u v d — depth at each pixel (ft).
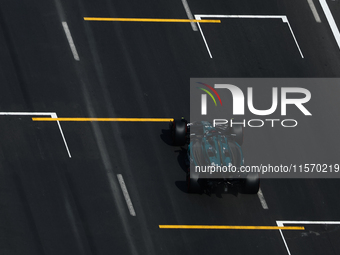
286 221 50.24
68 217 49.73
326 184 54.13
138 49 67.05
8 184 52.13
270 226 49.73
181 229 49.14
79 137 57.11
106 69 64.49
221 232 49.01
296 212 51.13
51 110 59.62
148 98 61.93
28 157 54.70
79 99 61.00
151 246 47.80
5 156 54.60
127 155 55.67
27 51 65.46
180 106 61.52
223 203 51.34
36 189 51.90
